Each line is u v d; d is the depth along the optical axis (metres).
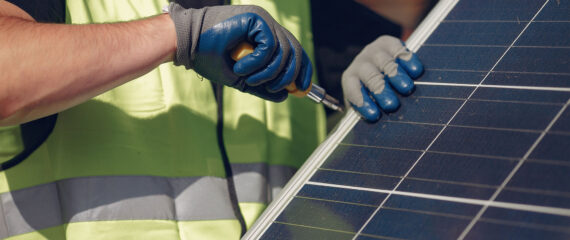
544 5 1.01
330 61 1.53
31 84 0.89
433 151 0.90
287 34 1.04
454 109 0.95
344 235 0.85
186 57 1.00
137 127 1.21
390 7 1.53
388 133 0.98
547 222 0.71
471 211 0.78
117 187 1.17
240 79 1.05
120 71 0.96
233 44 0.98
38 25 0.93
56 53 0.91
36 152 1.13
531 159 0.79
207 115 1.28
